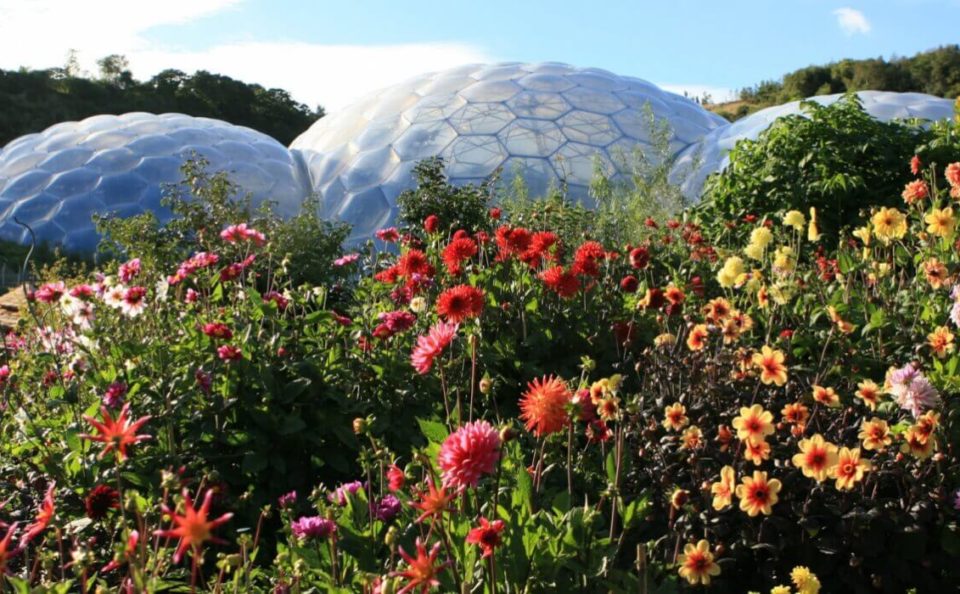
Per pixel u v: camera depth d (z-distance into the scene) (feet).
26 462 11.99
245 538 7.46
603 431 10.44
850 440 10.80
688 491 9.91
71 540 9.92
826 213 25.05
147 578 6.47
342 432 13.20
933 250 15.90
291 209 57.06
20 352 16.02
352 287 25.32
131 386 12.66
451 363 12.92
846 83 151.02
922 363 11.98
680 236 24.02
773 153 26.21
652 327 16.81
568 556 7.78
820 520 9.94
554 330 16.79
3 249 53.26
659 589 8.07
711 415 11.34
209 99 144.15
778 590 7.57
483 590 7.67
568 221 26.32
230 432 12.48
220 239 30.12
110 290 13.38
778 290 13.96
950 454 10.19
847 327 12.05
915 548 9.90
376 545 8.68
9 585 6.91
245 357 13.02
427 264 14.83
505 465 9.37
